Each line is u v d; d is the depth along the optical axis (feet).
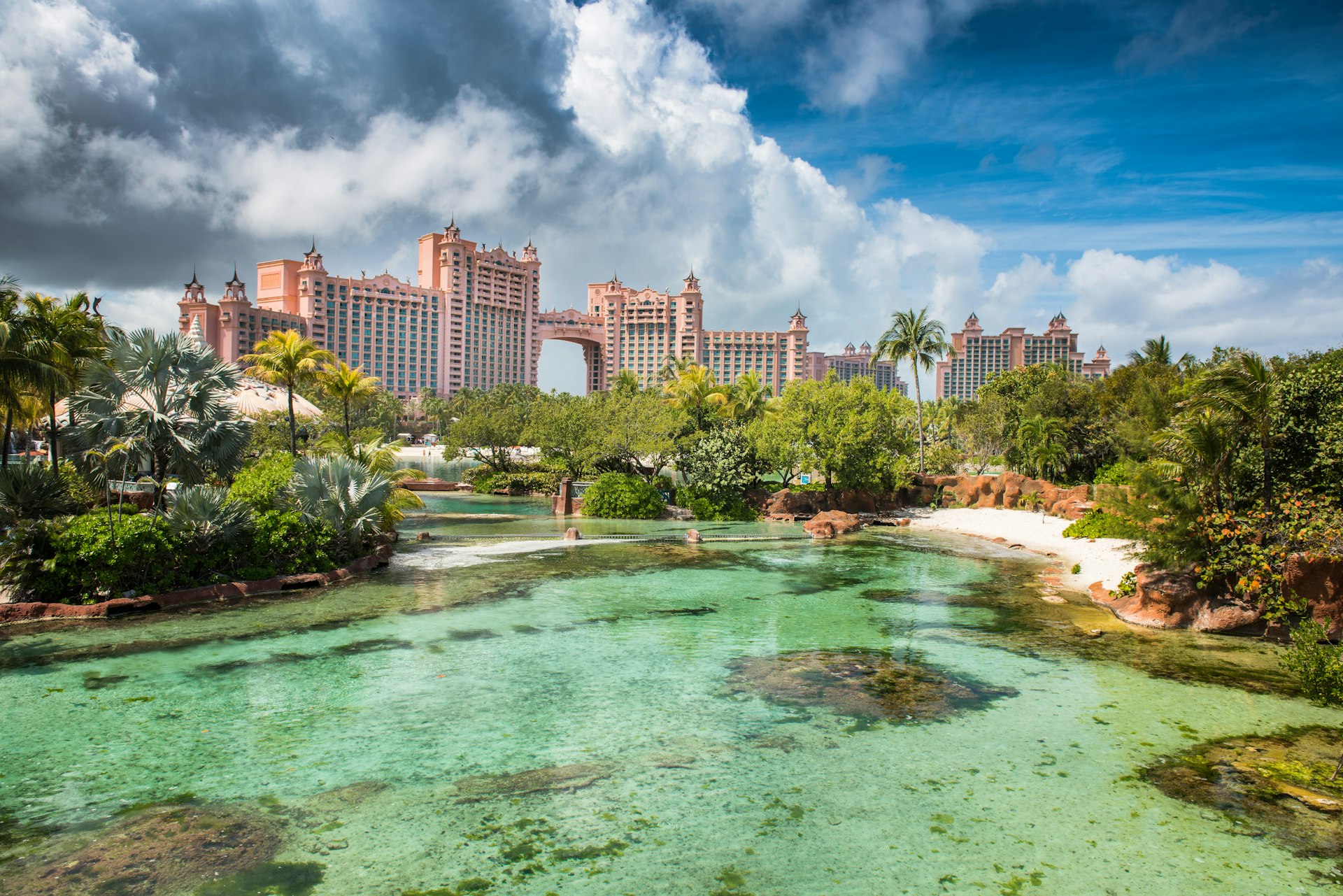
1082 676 42.45
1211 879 22.53
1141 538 57.82
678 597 62.75
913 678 41.88
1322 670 33.73
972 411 210.59
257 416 99.30
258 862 22.88
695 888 21.75
